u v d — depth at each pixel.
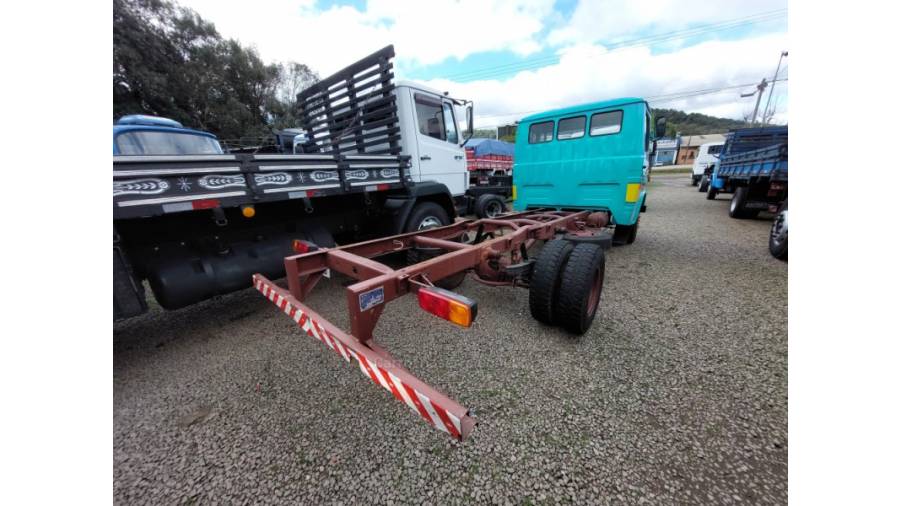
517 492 1.32
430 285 1.70
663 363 2.10
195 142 4.28
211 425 1.74
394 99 3.94
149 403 1.92
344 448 1.56
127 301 2.11
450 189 5.00
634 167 4.11
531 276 2.49
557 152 4.75
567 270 2.29
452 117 5.02
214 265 2.58
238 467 1.49
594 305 2.51
